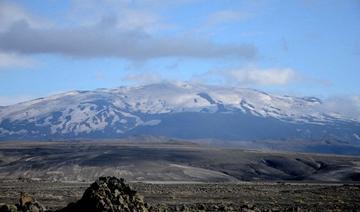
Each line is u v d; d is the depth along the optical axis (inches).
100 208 2186.3
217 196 4473.4
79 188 5629.9
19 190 5064.0
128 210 2207.2
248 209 3088.1
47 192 4741.6
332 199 4128.9
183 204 3503.9
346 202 3809.1
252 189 5649.6
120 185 2342.5
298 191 5236.2
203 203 3607.3
